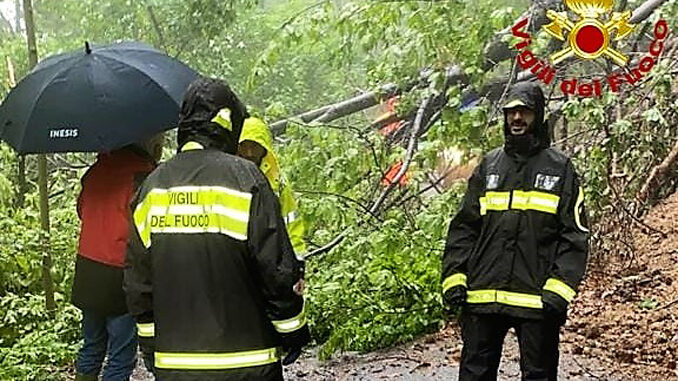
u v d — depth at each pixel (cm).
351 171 701
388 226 677
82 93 451
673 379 542
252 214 301
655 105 701
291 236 460
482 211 438
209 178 306
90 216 453
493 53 780
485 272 434
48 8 1686
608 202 732
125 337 453
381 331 661
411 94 762
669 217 888
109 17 1529
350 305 676
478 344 443
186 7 1412
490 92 796
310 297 669
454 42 720
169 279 306
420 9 729
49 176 959
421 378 580
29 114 452
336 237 714
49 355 588
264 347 309
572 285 412
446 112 705
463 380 446
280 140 862
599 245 778
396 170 746
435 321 688
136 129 447
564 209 421
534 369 427
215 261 302
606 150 693
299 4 1316
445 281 447
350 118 1002
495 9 734
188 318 303
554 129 816
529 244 424
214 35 1415
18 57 1515
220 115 316
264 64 808
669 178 932
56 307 691
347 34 776
